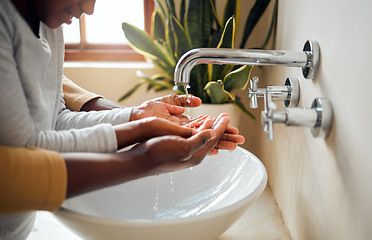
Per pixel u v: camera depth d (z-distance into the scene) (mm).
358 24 449
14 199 412
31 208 431
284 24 866
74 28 1529
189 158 538
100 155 473
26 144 486
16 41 500
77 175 441
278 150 894
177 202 746
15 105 456
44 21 564
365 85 430
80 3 538
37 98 563
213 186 757
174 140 497
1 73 440
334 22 528
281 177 860
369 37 420
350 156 477
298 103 700
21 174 409
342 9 500
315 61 596
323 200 582
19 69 518
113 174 463
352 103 468
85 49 1508
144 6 1438
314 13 622
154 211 724
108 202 706
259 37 1228
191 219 471
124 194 733
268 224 809
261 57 593
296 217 729
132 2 1588
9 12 483
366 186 432
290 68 769
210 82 1000
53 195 425
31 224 652
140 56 1494
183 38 1098
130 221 462
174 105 802
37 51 549
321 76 583
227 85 1022
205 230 504
